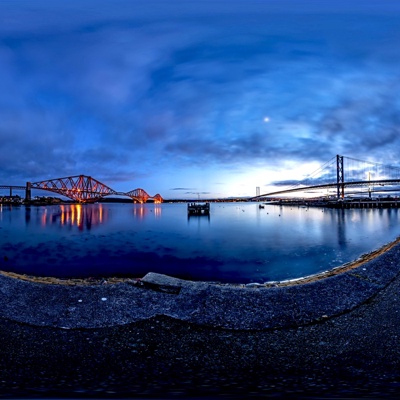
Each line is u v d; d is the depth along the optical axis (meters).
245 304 3.57
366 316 3.25
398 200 90.62
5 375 2.22
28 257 15.69
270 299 3.68
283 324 3.14
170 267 12.95
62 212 74.94
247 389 2.02
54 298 3.72
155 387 2.03
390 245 6.23
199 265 13.38
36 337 2.89
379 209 79.00
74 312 3.39
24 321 3.19
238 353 2.62
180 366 2.41
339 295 3.76
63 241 22.55
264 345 2.76
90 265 13.48
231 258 15.19
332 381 2.14
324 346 2.71
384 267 4.57
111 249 18.62
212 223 40.75
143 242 22.00
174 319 3.27
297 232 28.44
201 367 2.39
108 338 2.89
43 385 2.07
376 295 3.77
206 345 2.77
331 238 23.48
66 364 2.42
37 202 134.38
